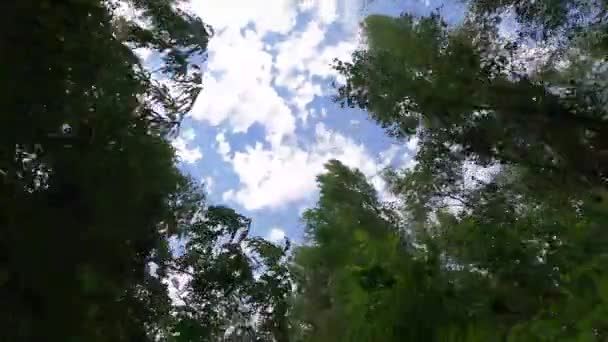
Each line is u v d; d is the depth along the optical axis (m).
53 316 6.34
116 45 7.52
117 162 7.13
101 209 6.83
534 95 9.32
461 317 4.57
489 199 9.47
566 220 6.71
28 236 6.34
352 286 4.99
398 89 9.93
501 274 5.00
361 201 9.23
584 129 9.20
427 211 9.29
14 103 6.29
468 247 6.54
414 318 4.65
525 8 9.20
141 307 7.88
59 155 6.76
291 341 8.76
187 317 8.53
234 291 8.97
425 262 5.02
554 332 3.74
